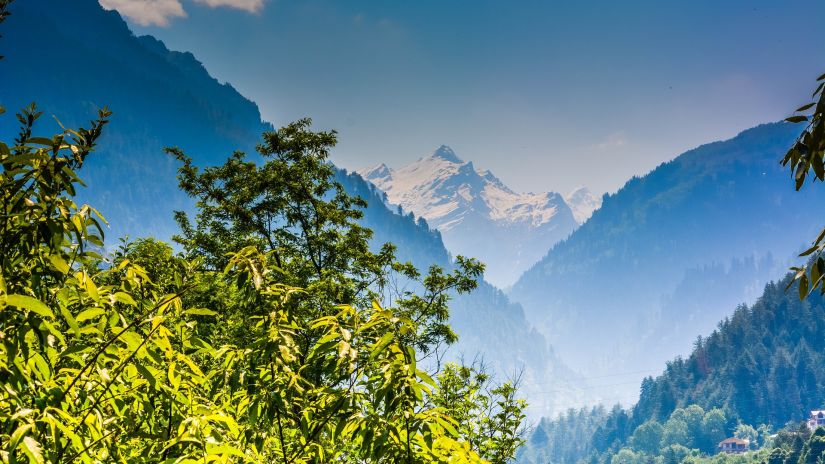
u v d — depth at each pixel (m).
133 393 3.46
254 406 3.40
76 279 3.11
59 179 3.03
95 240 3.12
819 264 3.20
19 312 2.85
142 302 3.59
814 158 3.25
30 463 2.49
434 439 3.36
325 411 3.46
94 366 3.22
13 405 2.75
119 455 3.33
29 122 3.05
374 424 3.29
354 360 3.25
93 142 3.20
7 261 2.81
